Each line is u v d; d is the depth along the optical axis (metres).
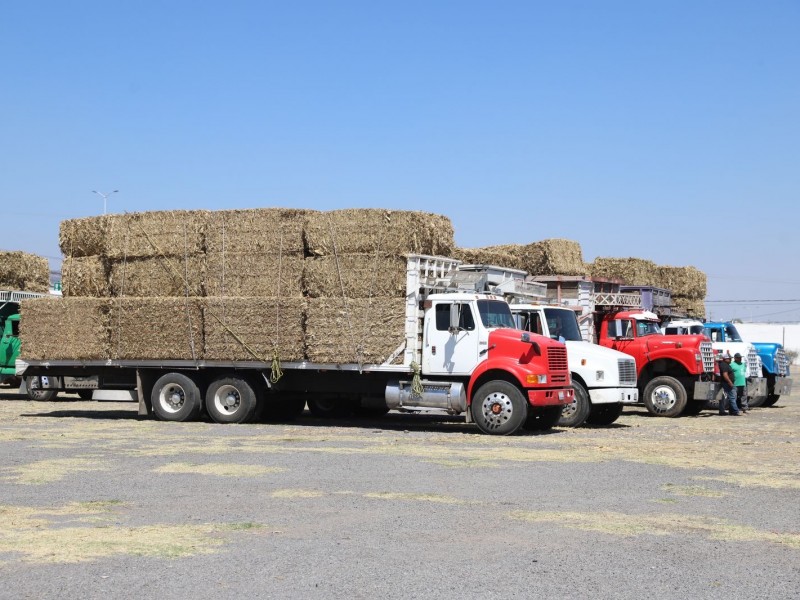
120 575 6.92
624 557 7.58
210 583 6.72
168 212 19.53
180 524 8.72
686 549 7.88
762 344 28.34
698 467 12.86
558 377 17.67
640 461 13.46
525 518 9.10
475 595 6.48
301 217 18.47
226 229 19.03
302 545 7.90
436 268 18.45
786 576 7.06
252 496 10.24
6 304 27.42
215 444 15.37
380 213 17.84
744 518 9.23
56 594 6.43
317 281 18.25
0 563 7.25
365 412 22.23
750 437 17.45
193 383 19.72
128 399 20.45
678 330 26.55
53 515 9.12
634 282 31.50
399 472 12.13
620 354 20.00
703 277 35.06
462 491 10.67
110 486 10.88
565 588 6.67
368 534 8.34
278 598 6.38
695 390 23.09
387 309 17.80
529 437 16.97
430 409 17.83
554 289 25.17
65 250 20.64
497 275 19.34
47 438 16.22
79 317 20.12
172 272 19.48
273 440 16.08
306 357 18.34
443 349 17.75
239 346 18.78
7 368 27.19
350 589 6.60
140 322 19.66
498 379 17.58
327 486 10.95
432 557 7.52
